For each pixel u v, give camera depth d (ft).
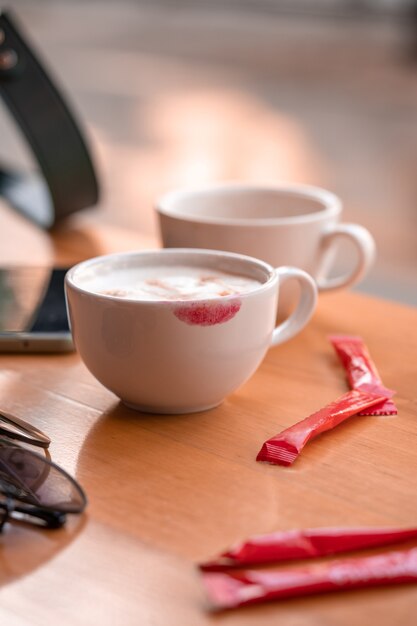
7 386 2.29
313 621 1.69
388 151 11.25
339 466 2.02
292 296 2.52
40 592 1.74
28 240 3.15
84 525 1.87
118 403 2.23
